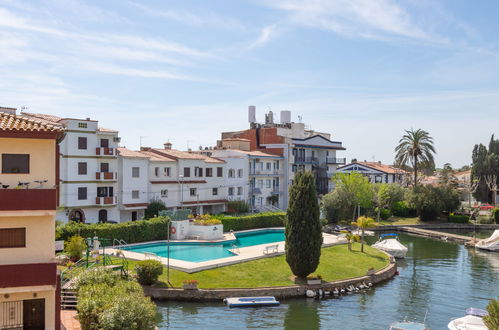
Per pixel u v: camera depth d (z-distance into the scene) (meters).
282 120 98.31
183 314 31.84
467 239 67.88
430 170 99.25
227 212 72.06
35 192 20.25
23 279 20.00
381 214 86.56
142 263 35.19
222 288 35.69
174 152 71.38
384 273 43.50
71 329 24.72
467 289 40.53
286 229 39.25
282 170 86.50
